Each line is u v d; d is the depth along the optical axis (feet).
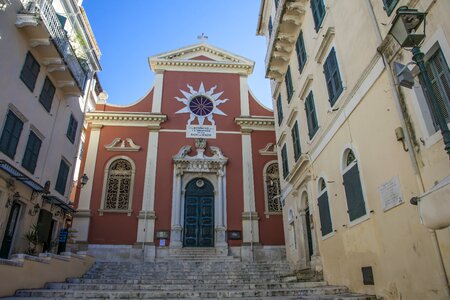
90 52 56.75
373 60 26.04
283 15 45.27
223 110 72.28
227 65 76.38
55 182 47.11
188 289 32.32
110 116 67.62
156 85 72.64
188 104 71.46
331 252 34.47
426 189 20.30
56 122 46.88
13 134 36.58
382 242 24.97
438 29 19.27
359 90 28.50
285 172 53.42
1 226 34.32
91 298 27.66
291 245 49.70
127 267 48.98
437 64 19.75
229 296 28.09
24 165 38.81
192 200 65.10
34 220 41.19
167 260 57.67
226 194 65.21
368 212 26.78
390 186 23.94
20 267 29.76
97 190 62.75
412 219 21.50
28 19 36.96
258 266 50.98
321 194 37.29
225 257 58.95
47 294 28.53
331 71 34.22
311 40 41.04
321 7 37.58
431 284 19.79
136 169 64.95
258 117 70.85
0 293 26.99
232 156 68.49
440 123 14.38
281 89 55.11
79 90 48.67
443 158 18.98
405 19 15.74
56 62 42.78
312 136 40.14
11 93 36.04
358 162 28.60
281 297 26.71
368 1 26.84
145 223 60.95
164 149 67.10
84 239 58.90
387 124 24.40
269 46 52.60
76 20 52.60
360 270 28.22
